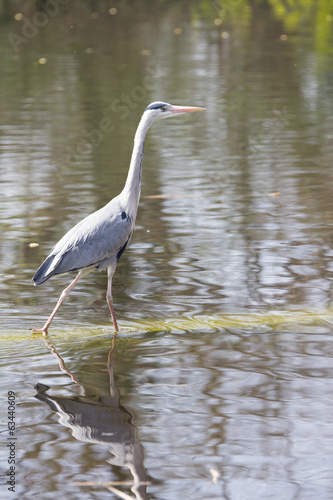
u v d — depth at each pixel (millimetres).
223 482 6031
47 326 9492
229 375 8062
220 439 6676
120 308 10250
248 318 9781
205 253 12383
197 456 6414
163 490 5941
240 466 6254
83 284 11344
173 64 31625
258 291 10703
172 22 44375
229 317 9836
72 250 9812
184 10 49188
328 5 48344
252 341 9047
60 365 8484
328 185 16312
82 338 9312
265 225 13859
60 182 16875
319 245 12672
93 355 8758
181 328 9547
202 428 6883
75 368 8383
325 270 11508
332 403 7305
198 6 50594
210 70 30141
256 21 44062
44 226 13961
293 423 6922
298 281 11070
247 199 15523
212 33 40219
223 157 18906
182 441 6664
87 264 9820
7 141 20781
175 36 39375
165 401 7465
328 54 32875
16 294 10859
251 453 6445
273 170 17594
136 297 10625
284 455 6395
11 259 12297
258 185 16484
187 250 12539
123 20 45188
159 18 46000
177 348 8906
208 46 36062
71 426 7000
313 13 46438
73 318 9969
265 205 15102
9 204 15352
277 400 7406
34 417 7180
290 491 5883
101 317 9984
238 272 11492
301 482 6000
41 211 14852
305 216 14320
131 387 7816
